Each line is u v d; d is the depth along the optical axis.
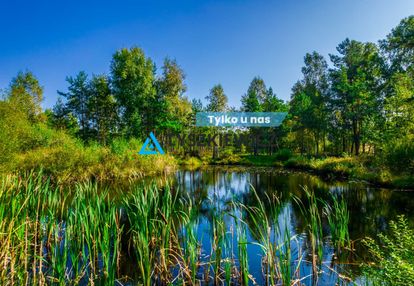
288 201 9.85
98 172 13.56
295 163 25.39
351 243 5.53
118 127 36.34
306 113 32.94
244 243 3.71
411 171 12.04
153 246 4.73
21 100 31.42
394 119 18.92
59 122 38.09
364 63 32.41
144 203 4.58
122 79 32.94
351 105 29.66
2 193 4.22
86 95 38.28
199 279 4.14
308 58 42.72
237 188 13.15
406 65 28.16
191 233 4.05
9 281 3.52
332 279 4.10
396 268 2.79
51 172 11.29
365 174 14.41
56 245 4.11
